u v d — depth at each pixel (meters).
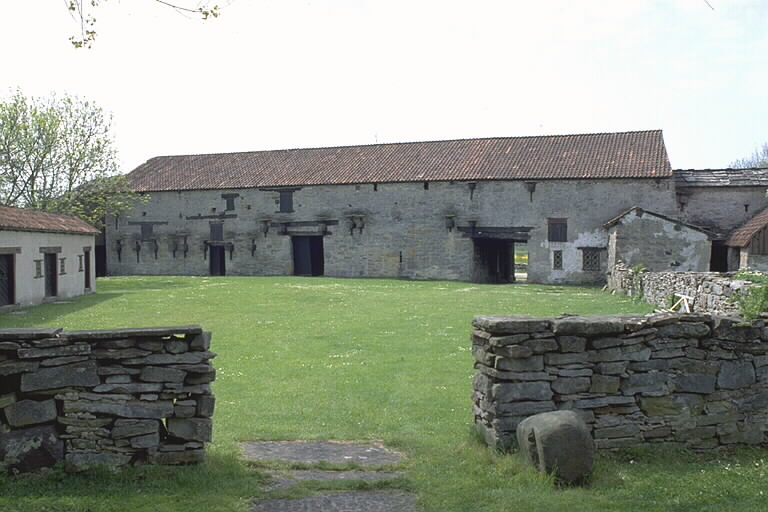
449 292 30.39
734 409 7.56
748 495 6.18
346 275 43.53
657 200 36.31
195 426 6.71
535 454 6.68
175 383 6.66
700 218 37.22
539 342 7.19
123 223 48.75
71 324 20.06
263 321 20.52
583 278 37.78
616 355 7.30
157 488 6.28
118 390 6.55
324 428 9.08
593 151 39.62
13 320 20.92
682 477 6.61
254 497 6.27
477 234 40.25
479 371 7.99
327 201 43.81
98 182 40.75
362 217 42.75
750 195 36.41
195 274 47.34
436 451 7.78
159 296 28.86
